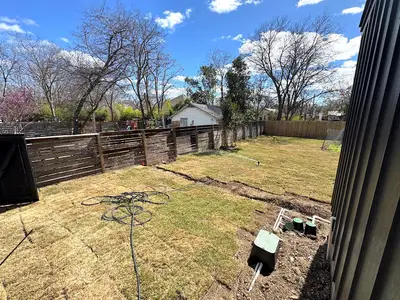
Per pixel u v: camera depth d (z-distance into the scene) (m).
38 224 2.90
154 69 16.94
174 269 2.08
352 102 2.53
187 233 2.72
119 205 3.52
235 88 12.08
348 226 1.44
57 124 13.99
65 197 3.83
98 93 11.16
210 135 9.31
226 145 10.21
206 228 2.86
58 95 17.22
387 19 1.17
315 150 9.75
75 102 10.62
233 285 1.90
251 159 7.56
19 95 13.38
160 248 2.40
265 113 24.55
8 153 3.37
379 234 0.81
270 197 4.04
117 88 12.05
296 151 9.45
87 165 5.01
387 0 1.24
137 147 6.10
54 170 4.43
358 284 0.99
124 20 10.52
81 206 3.47
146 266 2.11
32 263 2.13
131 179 4.96
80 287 1.84
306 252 2.41
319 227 3.01
